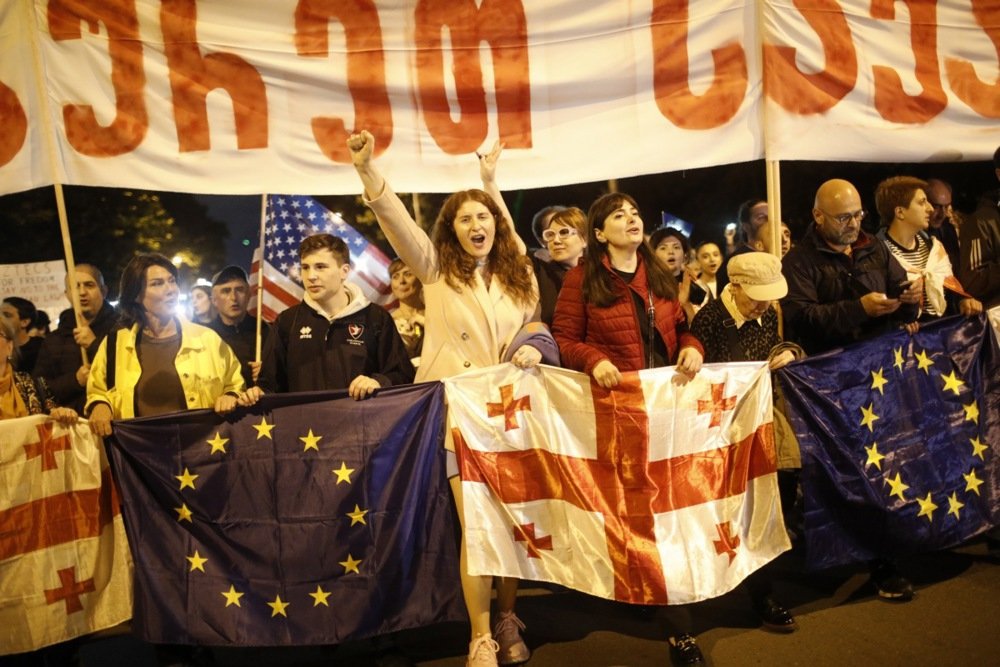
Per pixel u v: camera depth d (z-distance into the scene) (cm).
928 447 411
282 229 488
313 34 453
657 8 461
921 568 439
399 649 391
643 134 467
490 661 362
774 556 384
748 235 577
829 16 468
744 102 466
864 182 755
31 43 438
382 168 463
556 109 466
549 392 378
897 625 383
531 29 460
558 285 445
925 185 458
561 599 440
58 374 495
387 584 377
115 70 442
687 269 566
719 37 464
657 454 372
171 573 383
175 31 445
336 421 380
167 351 399
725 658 368
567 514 374
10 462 377
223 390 400
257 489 383
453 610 377
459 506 386
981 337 426
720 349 394
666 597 363
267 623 380
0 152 441
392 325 398
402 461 378
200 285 525
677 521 371
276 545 381
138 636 383
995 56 494
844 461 397
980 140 493
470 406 377
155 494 385
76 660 397
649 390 372
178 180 450
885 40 479
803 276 420
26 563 378
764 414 385
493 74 461
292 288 488
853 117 475
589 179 469
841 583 429
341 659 396
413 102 462
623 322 377
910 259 464
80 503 385
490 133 466
